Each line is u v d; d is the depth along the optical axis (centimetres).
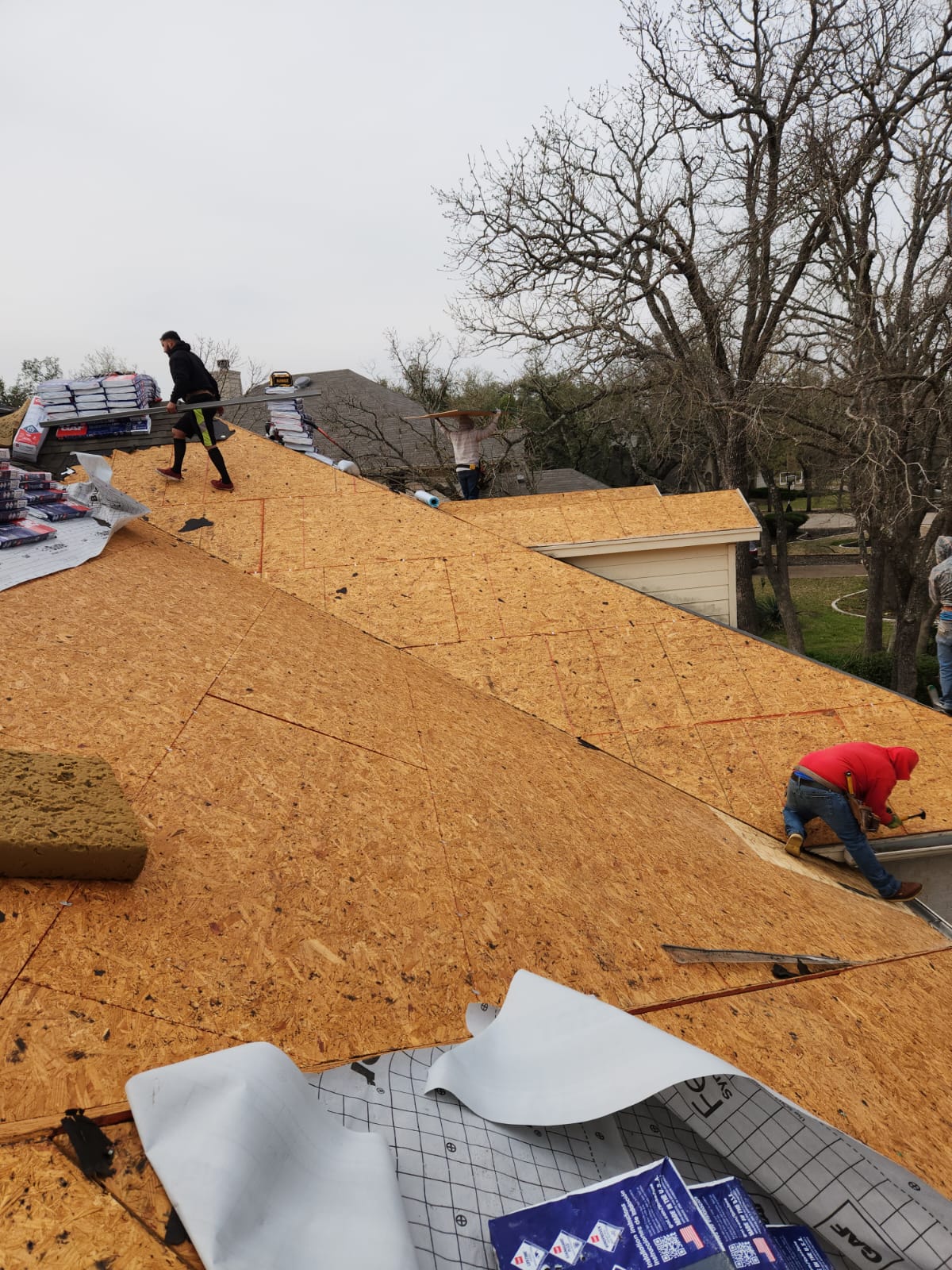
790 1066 285
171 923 251
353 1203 164
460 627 666
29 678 364
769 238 1583
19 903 233
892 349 1393
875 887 529
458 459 1141
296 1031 229
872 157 1503
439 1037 244
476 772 440
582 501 862
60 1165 162
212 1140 157
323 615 645
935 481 1485
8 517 538
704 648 662
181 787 321
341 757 393
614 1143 214
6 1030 195
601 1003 232
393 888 309
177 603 518
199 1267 145
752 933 382
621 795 500
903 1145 261
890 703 626
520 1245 166
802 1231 198
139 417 944
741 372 1756
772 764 589
